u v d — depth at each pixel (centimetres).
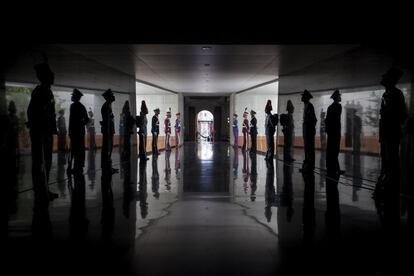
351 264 346
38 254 372
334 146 974
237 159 1528
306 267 339
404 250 386
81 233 445
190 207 597
